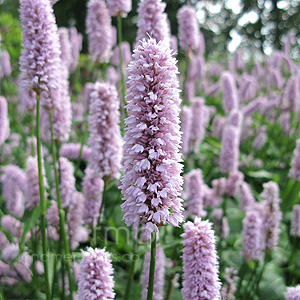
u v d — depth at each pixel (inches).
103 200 9.9
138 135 5.3
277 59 26.4
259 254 9.8
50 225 10.1
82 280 6.0
